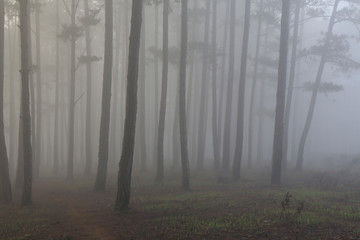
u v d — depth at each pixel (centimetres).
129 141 1223
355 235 813
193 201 1365
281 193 1523
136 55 1233
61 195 1725
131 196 1569
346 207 1163
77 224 1076
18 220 1181
